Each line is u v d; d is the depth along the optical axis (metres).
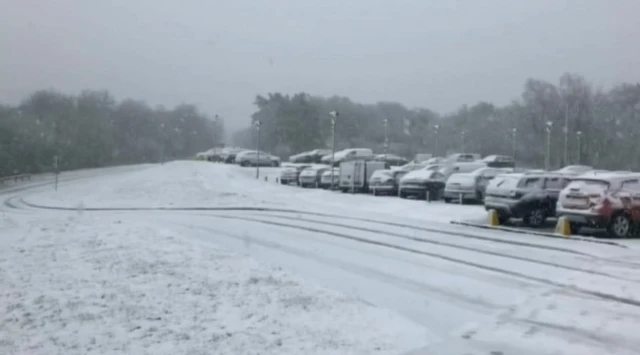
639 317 9.56
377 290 11.46
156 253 14.88
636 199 19.23
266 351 7.50
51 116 94.50
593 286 11.82
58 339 8.02
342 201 34.22
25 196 49.59
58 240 17.55
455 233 20.08
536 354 7.76
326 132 102.12
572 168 42.47
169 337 8.05
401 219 24.70
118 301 9.95
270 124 99.69
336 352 7.52
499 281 12.31
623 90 79.81
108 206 36.84
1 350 7.60
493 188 23.02
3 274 12.34
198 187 44.31
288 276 12.06
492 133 92.75
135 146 121.31
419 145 103.06
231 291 10.66
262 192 41.94
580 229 21.14
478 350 7.85
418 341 8.12
